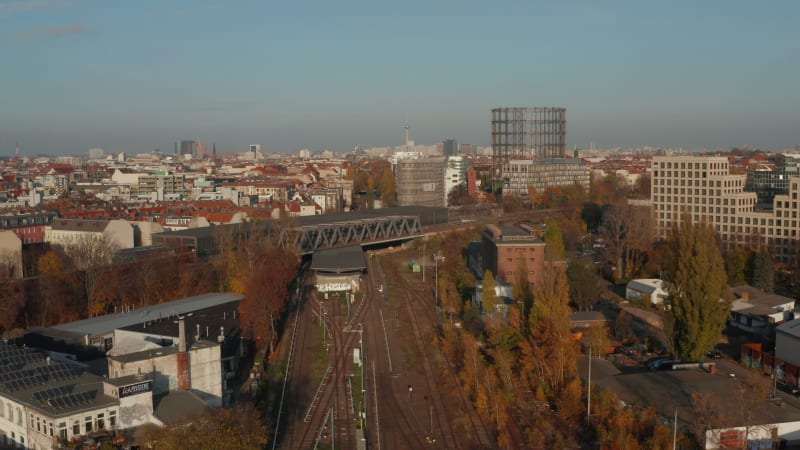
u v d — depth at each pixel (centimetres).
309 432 13588
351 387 16025
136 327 17700
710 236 16462
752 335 19550
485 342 18512
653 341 18212
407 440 13288
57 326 18412
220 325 18250
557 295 16450
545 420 13850
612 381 15000
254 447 11069
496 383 15338
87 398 12038
